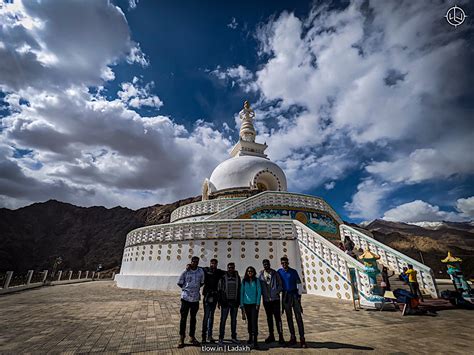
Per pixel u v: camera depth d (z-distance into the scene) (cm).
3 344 507
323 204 1967
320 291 1195
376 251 1478
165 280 1416
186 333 594
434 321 712
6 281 1594
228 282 541
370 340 526
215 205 2070
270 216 1741
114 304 997
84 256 7150
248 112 3312
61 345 501
